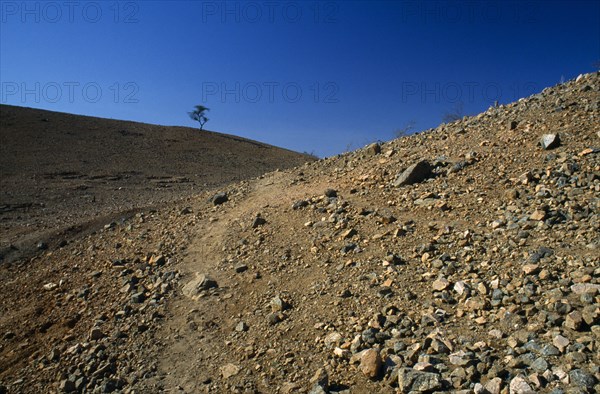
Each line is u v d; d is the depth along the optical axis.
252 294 5.26
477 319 3.88
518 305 3.89
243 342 4.48
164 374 4.31
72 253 7.74
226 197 8.91
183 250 6.85
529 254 4.61
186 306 5.33
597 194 5.37
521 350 3.38
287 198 7.93
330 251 5.75
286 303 4.87
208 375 4.16
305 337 4.30
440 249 5.18
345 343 4.01
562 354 3.25
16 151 29.84
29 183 21.45
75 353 4.88
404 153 8.68
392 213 6.32
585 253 4.38
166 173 28.17
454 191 6.45
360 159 9.28
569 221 5.01
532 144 7.19
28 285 6.79
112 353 4.76
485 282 4.37
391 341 3.89
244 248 6.39
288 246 6.14
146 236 7.71
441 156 7.77
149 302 5.52
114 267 6.62
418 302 4.38
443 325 3.94
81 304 5.88
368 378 3.57
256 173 31.39
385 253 5.38
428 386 3.24
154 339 4.84
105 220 9.20
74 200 17.58
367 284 4.85
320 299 4.81
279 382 3.84
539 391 2.99
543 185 5.89
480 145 7.81
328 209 6.89
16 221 12.89
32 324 5.68
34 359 4.98
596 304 3.58
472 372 3.28
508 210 5.59
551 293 3.88
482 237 5.18
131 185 22.84
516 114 8.85
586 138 6.78
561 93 9.24
